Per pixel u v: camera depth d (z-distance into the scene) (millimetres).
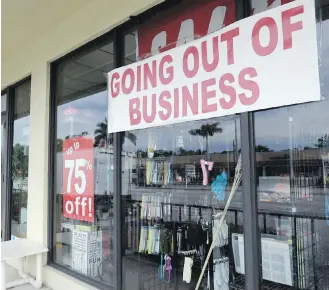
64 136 3240
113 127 2596
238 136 1892
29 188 3504
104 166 2725
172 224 2393
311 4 1559
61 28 3195
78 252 2922
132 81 2459
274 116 1724
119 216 2516
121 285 2455
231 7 1940
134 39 2514
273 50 1668
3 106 4398
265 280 1713
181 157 2303
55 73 3422
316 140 1608
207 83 1956
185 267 2285
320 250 1623
